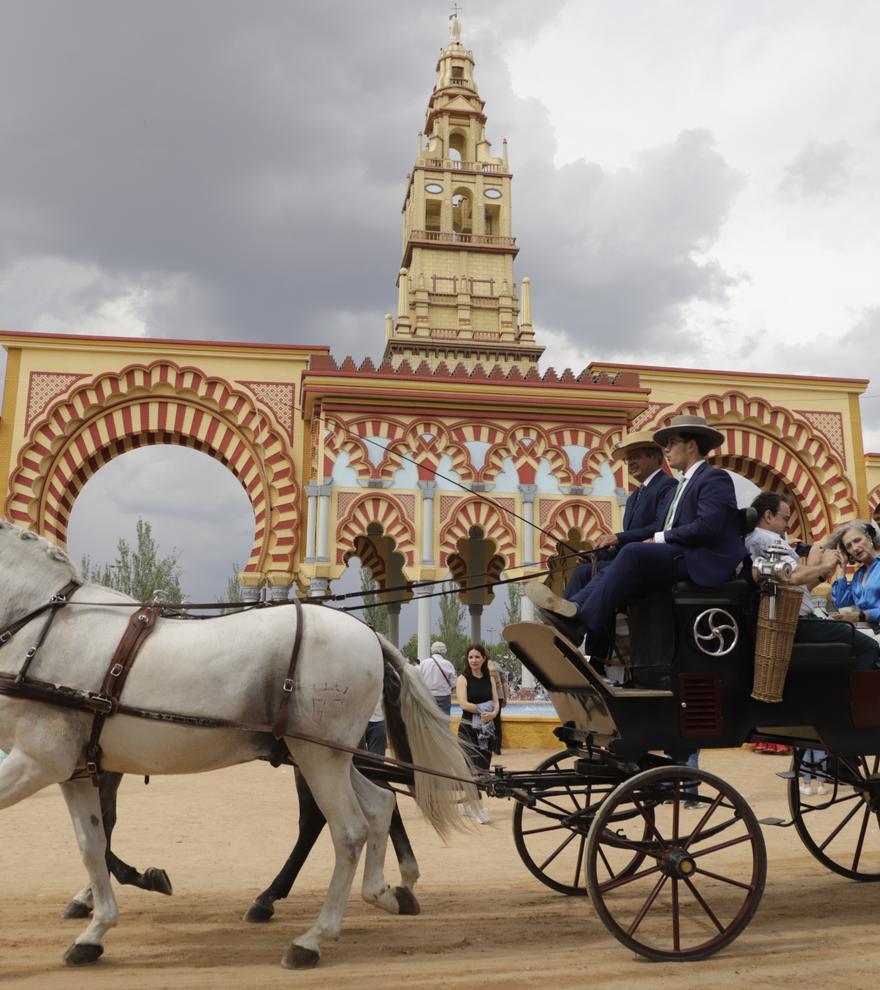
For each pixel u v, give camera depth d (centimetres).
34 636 518
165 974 488
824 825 1017
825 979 470
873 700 609
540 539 1812
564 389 1848
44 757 498
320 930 514
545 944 554
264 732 536
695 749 585
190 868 812
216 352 1945
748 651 593
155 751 514
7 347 1883
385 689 603
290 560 1867
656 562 578
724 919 611
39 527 1841
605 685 559
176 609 571
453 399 1812
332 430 1784
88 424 1897
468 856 880
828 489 2138
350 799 546
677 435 638
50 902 671
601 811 522
